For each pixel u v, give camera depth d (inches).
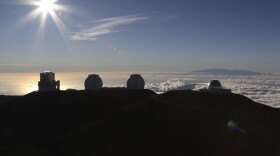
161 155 1272.1
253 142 1294.3
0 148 1536.7
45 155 1391.5
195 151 1270.9
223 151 1248.8
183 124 1446.9
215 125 1411.2
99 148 1364.4
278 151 1232.8
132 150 1322.6
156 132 1418.6
